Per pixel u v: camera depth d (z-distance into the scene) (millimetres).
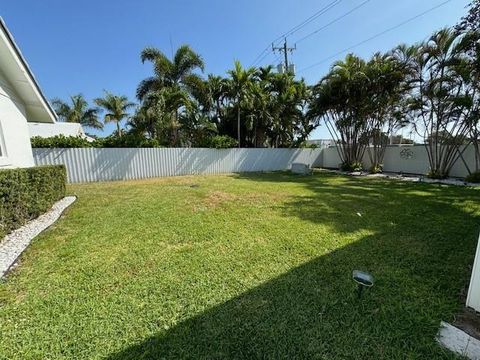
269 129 15984
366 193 7277
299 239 3596
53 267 2738
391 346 1646
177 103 12070
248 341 1688
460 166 10398
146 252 3145
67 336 1736
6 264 2742
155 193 7258
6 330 1788
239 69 13227
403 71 10180
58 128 16062
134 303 2111
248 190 7762
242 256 3033
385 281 2443
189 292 2273
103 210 5215
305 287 2344
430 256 3006
